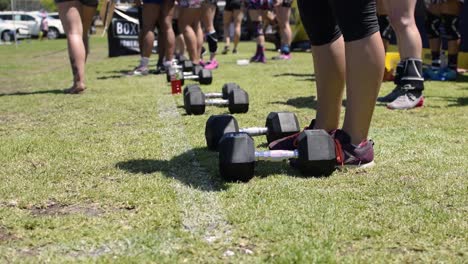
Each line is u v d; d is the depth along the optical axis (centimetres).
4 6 3844
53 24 3638
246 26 2877
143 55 915
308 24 310
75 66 649
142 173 291
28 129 427
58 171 297
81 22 660
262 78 803
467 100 572
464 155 327
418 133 395
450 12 799
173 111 501
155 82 773
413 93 520
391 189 259
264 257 184
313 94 612
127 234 206
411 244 195
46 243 200
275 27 1656
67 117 480
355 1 274
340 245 195
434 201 243
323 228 208
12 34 3338
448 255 186
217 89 670
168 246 194
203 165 306
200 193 253
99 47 2206
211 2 975
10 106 554
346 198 245
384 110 510
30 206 241
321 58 313
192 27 927
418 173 288
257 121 442
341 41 310
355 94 291
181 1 905
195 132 401
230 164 266
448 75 796
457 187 261
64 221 219
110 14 997
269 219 218
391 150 342
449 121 448
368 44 280
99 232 208
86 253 190
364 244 196
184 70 880
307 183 271
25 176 288
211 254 188
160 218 221
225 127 336
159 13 902
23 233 209
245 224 213
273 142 321
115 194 254
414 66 518
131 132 405
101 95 627
